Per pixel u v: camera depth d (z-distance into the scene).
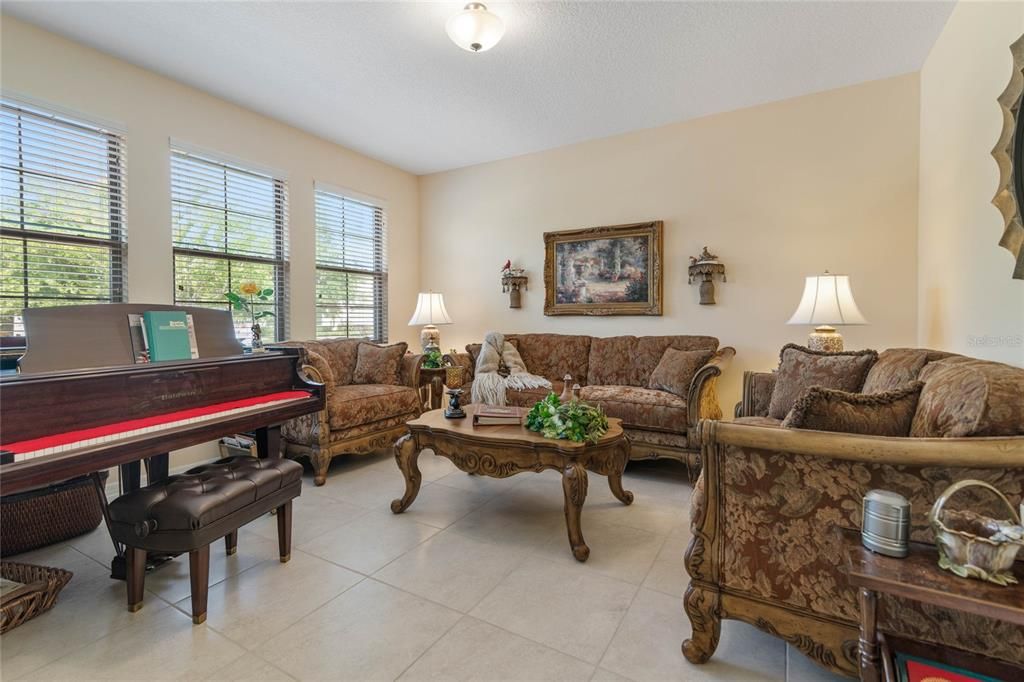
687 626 1.59
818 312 2.89
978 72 2.22
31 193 2.64
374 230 4.91
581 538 2.05
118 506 1.64
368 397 3.40
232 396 2.10
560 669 1.40
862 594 1.06
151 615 1.64
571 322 4.55
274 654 1.45
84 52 2.79
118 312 1.98
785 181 3.60
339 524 2.41
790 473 1.30
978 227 2.22
